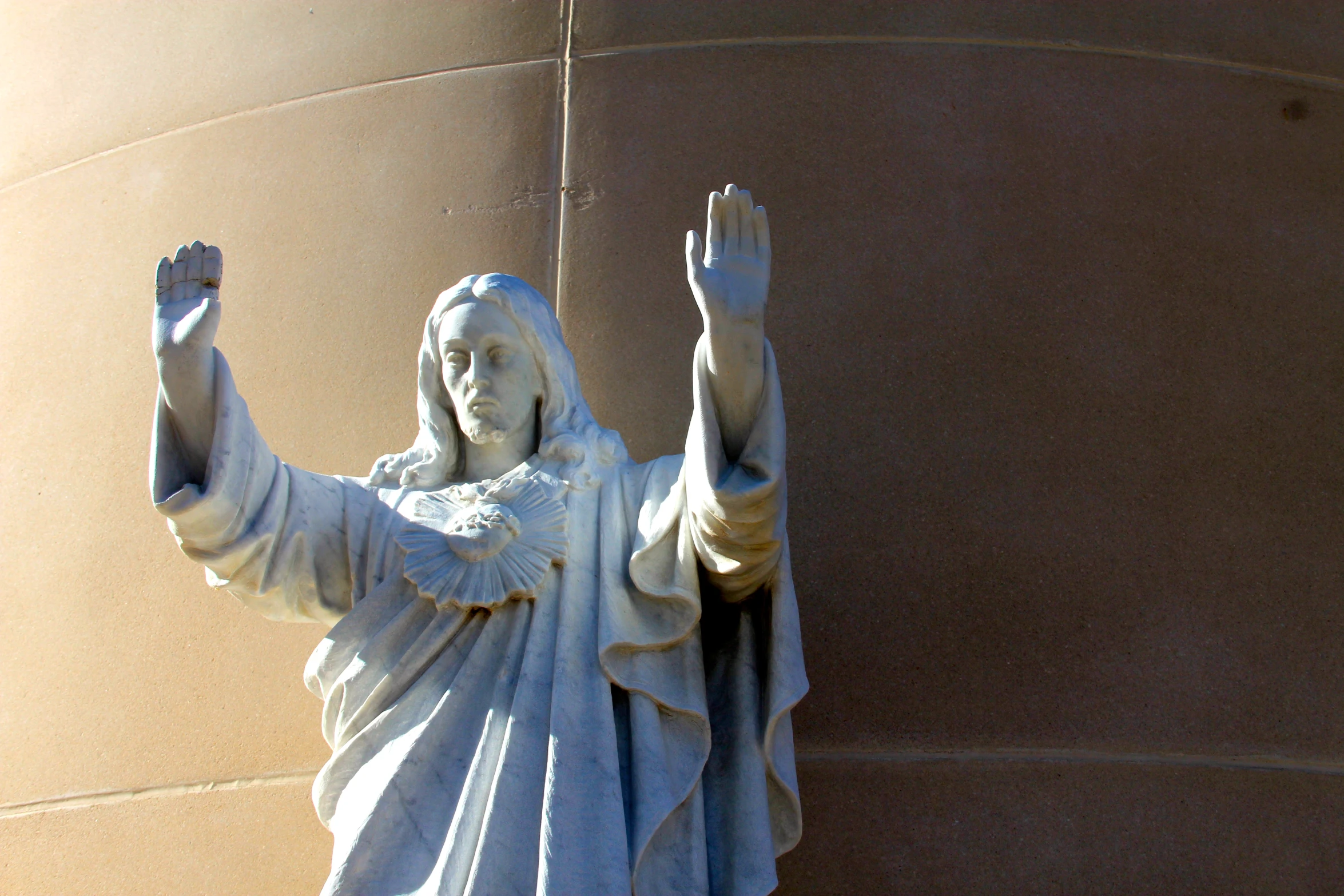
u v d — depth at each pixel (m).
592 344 6.18
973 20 6.90
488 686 4.23
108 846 5.47
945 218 6.38
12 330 6.86
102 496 6.27
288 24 7.39
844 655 5.48
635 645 4.30
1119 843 5.08
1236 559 5.62
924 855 5.10
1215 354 6.07
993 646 5.46
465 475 4.79
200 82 7.34
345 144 6.93
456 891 3.85
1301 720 5.32
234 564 4.35
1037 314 6.14
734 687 4.41
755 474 4.01
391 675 4.27
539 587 4.36
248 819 5.41
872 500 5.76
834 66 6.80
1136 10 6.96
